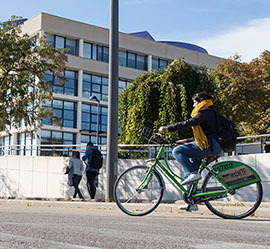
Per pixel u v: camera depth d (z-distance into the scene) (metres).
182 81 17.86
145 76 18.98
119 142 18.86
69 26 40.06
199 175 6.06
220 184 6.18
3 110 17.19
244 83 22.34
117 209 9.91
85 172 14.23
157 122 17.55
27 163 17.94
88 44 41.44
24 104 17.47
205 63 49.59
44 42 18.05
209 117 5.94
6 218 5.66
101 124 41.62
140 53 45.41
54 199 16.23
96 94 41.31
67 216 6.27
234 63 23.28
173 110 17.33
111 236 3.74
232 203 6.18
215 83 19.06
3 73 17.27
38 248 3.05
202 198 6.23
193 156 6.08
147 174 6.59
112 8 11.60
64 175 16.14
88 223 4.96
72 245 3.19
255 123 23.27
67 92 39.56
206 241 3.50
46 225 4.61
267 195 10.64
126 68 43.66
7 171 19.05
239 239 3.65
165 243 3.36
